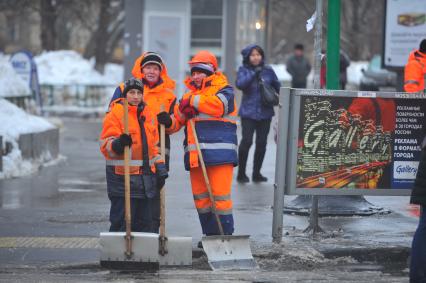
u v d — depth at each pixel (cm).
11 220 2223
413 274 1606
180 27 5931
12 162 3048
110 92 6575
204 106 1825
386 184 1933
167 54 5956
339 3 2244
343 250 1886
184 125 1895
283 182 1902
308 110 1883
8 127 3138
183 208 2412
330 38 2253
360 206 2319
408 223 2208
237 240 1797
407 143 1934
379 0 9994
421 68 2342
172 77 5962
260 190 2769
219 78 1866
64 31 11106
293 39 12506
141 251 1727
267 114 2894
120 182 1775
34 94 4866
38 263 1797
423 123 1934
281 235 1927
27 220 2227
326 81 2273
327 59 2262
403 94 1922
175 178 3050
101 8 7881
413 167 1938
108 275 1705
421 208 1608
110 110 1775
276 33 12194
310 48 12925
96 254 1867
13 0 7381
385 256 1895
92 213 2339
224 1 5894
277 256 1844
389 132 1923
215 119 1853
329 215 2288
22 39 14075
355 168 1914
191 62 1870
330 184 1905
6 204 2464
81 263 1773
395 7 3394
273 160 3675
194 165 1839
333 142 1898
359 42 9981
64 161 3556
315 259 1838
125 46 5978
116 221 1802
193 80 1870
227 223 1872
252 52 2872
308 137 1888
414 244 1600
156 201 1859
